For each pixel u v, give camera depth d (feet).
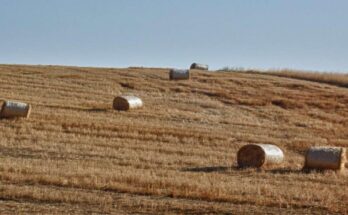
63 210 129.49
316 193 155.84
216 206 138.51
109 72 459.73
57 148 217.36
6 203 133.90
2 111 265.54
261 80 457.27
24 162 183.93
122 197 143.84
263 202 143.43
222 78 456.04
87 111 304.30
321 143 269.03
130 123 279.08
